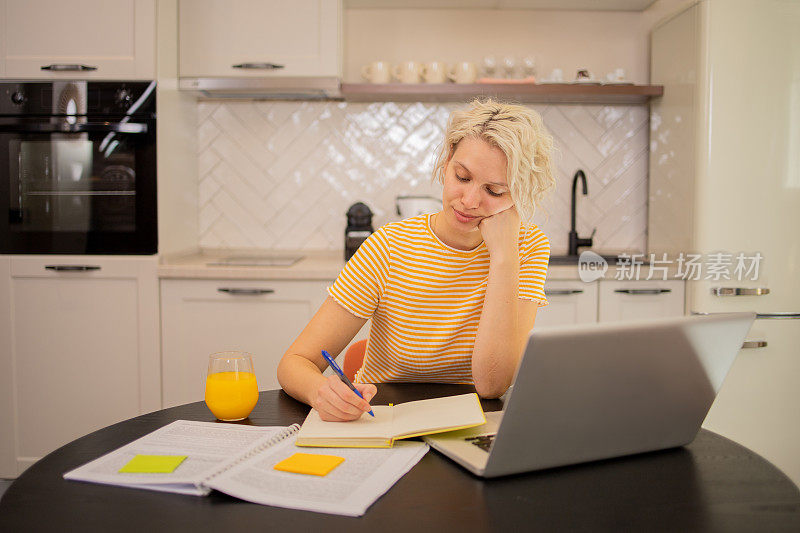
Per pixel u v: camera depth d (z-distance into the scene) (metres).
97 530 0.77
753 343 2.66
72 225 2.75
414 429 1.03
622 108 3.20
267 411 1.23
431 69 2.99
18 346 2.76
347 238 2.98
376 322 1.51
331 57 2.88
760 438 2.70
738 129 2.63
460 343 1.45
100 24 2.71
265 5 2.89
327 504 0.82
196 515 0.81
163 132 2.79
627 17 3.20
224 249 3.25
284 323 2.72
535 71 3.07
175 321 2.73
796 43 2.62
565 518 0.81
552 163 1.34
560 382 0.87
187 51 2.91
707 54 2.62
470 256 1.42
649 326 0.90
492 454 0.89
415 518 0.80
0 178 2.74
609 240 3.24
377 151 3.22
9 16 2.72
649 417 0.98
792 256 2.66
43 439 2.78
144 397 2.75
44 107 2.72
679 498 0.87
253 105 3.21
